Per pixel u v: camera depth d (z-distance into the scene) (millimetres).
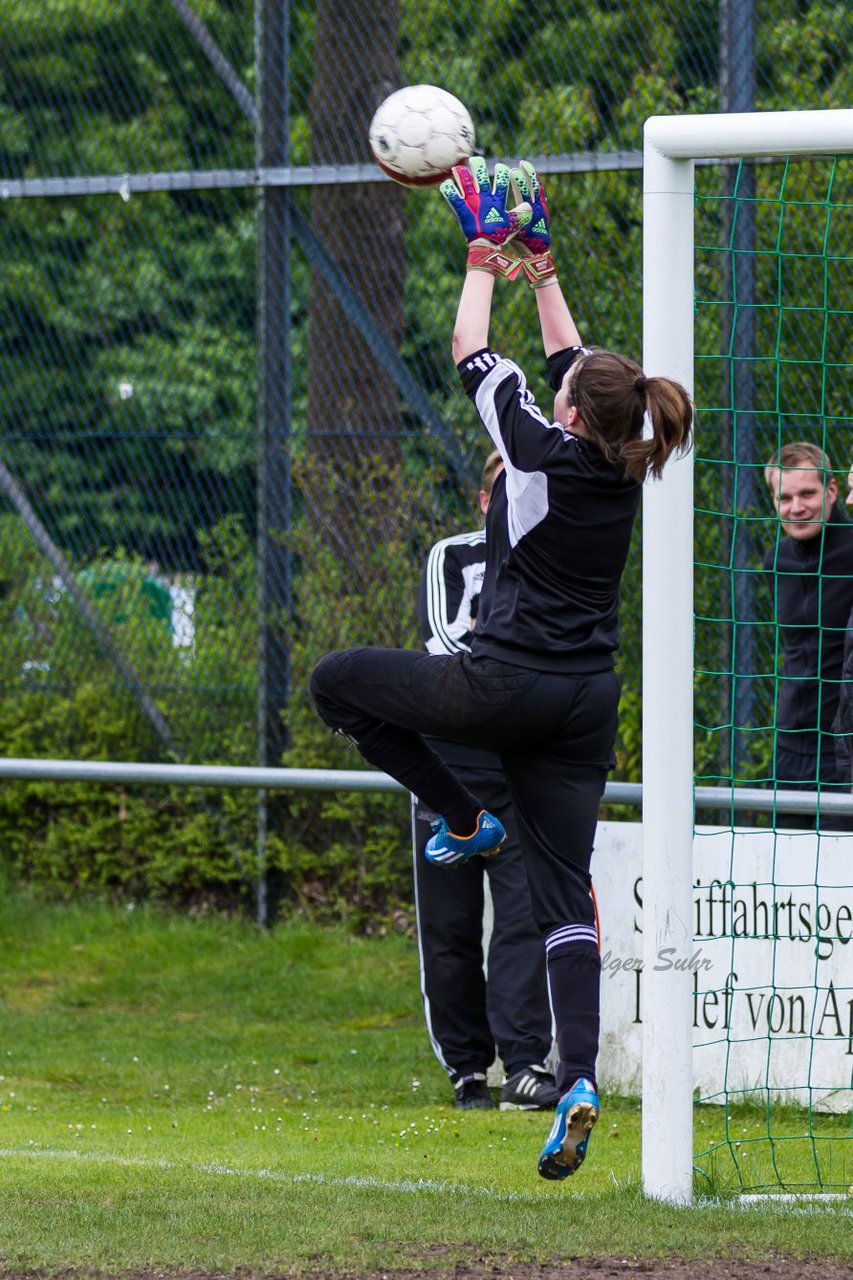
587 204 27734
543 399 28547
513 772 14219
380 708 14164
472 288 14367
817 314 26047
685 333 15656
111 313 39875
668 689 15555
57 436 31172
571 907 14234
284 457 30391
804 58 26906
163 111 37125
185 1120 20484
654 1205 14891
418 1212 14484
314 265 30641
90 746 31922
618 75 28328
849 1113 20516
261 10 30188
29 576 32312
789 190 25875
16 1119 20344
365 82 30641
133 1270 12484
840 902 20594
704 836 20469
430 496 29547
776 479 22281
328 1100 22031
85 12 35969
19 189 31047
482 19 29875
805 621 22359
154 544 33062
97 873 32844
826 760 22438
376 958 29531
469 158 15438
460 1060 21672
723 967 21203
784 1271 12672
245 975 29125
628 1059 22000
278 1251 13016
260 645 30422
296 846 30844
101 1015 27391
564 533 13516
